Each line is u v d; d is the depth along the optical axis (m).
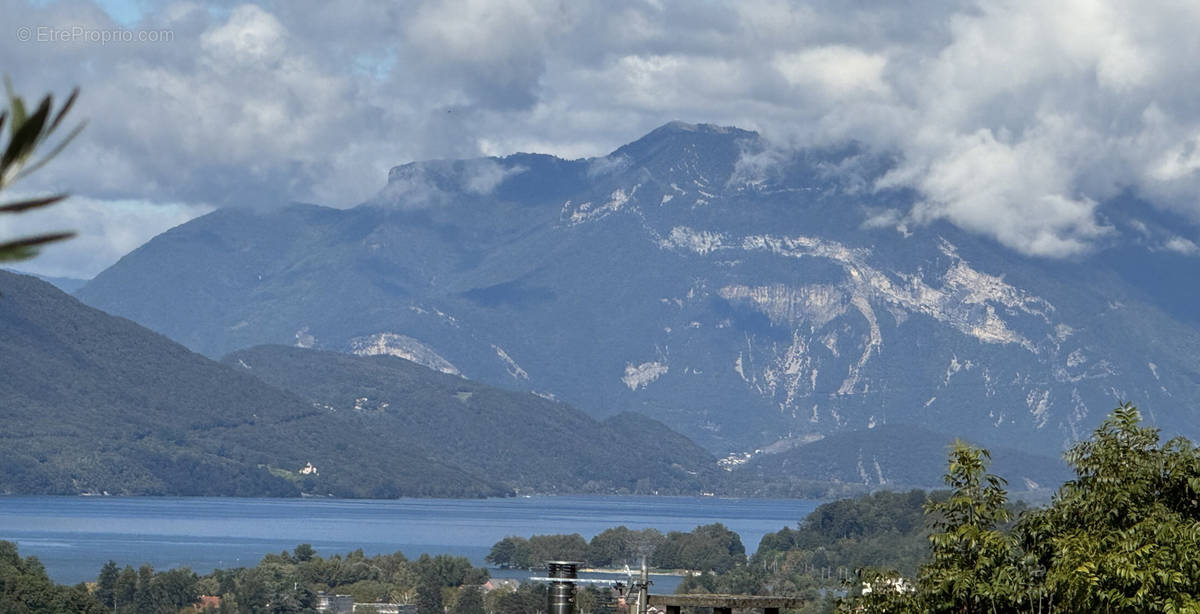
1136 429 42.94
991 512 43.38
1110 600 37.50
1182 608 35.97
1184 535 37.66
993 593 40.84
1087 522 41.88
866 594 46.62
